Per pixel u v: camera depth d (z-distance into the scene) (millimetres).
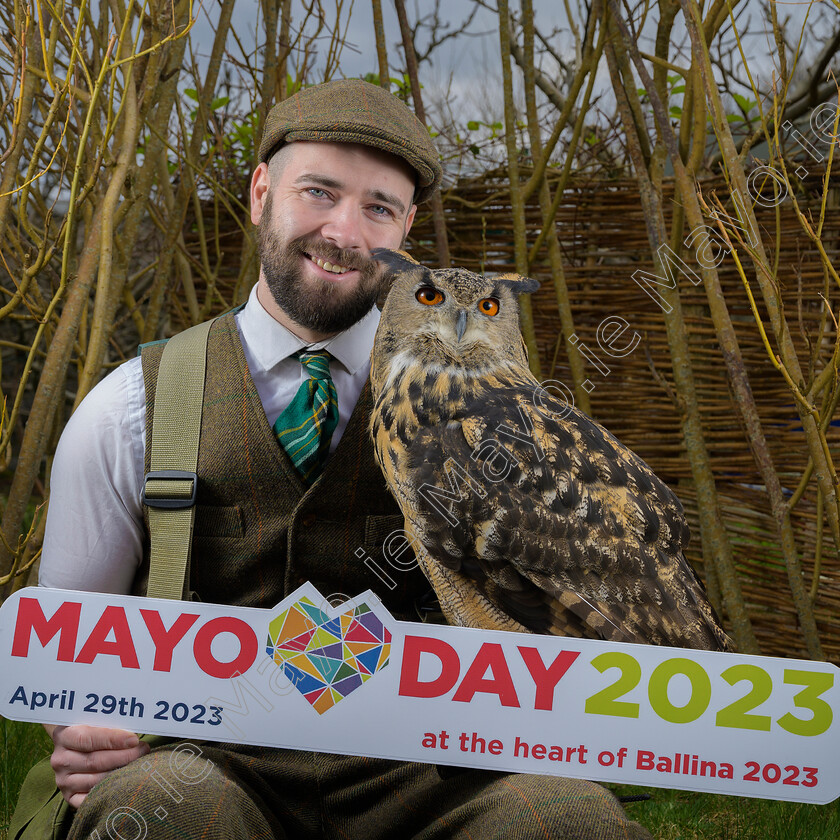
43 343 4348
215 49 3037
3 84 2607
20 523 2365
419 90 3100
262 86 3082
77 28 2049
